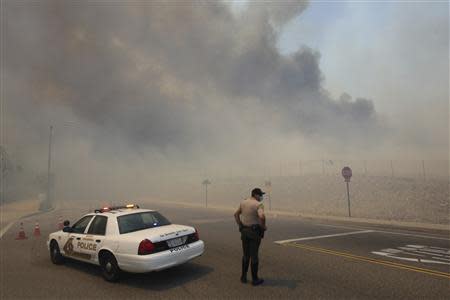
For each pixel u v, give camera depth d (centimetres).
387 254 905
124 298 586
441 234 1277
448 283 642
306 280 671
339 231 1375
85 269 789
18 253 1015
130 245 650
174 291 617
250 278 694
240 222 666
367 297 571
